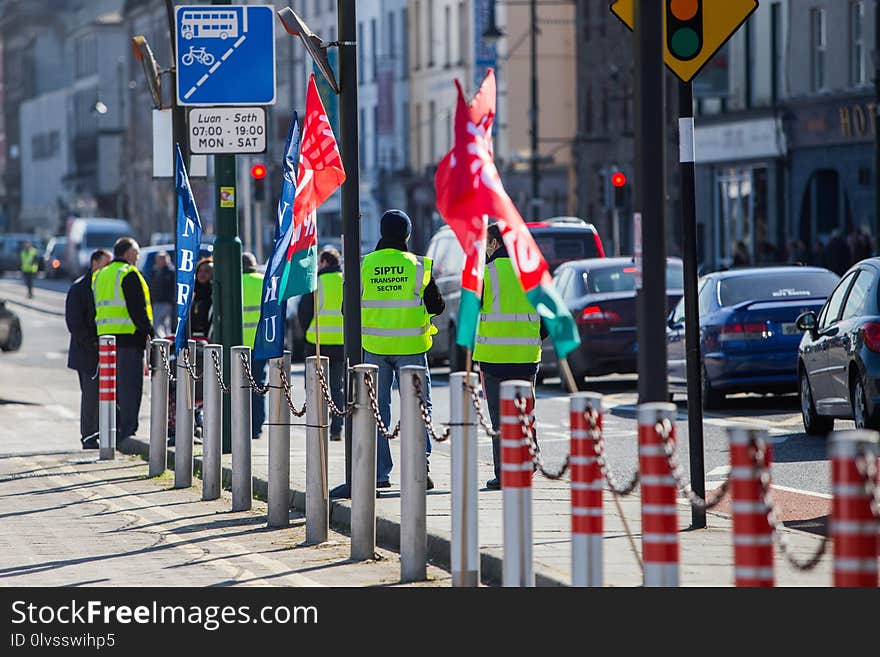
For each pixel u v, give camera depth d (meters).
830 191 135.12
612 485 24.66
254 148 51.38
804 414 55.47
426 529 33.16
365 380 34.31
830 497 40.94
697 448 35.38
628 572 29.30
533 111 152.62
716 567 30.11
